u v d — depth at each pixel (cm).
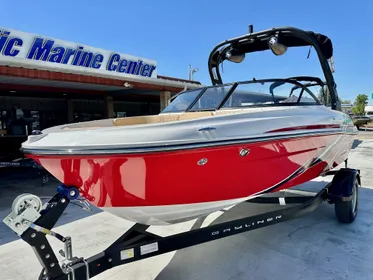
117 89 933
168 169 185
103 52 703
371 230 314
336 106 364
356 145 1172
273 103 298
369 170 638
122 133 175
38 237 168
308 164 289
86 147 168
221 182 213
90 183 184
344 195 312
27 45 568
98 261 184
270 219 256
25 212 163
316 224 333
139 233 225
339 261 248
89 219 356
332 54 326
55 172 183
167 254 267
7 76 570
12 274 236
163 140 176
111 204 202
